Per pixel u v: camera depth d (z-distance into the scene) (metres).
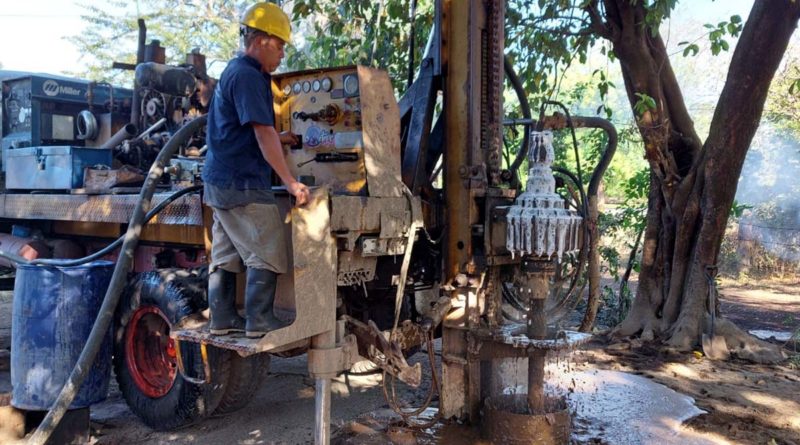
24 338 4.43
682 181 7.44
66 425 4.43
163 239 5.37
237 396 4.73
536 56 7.82
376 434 4.56
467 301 4.59
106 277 4.66
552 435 4.26
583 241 4.66
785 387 5.80
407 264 4.36
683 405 5.19
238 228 3.69
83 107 7.51
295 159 4.70
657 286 7.62
